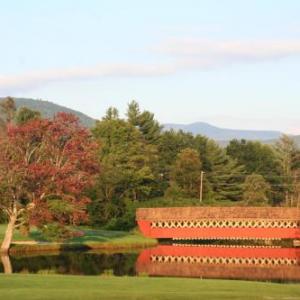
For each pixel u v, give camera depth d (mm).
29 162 76688
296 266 66438
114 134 126000
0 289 37156
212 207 100000
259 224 97438
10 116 118938
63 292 35969
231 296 36188
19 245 77375
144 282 41688
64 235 76688
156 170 138625
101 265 64438
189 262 69812
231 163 156750
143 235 99062
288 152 173250
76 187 75438
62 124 75938
